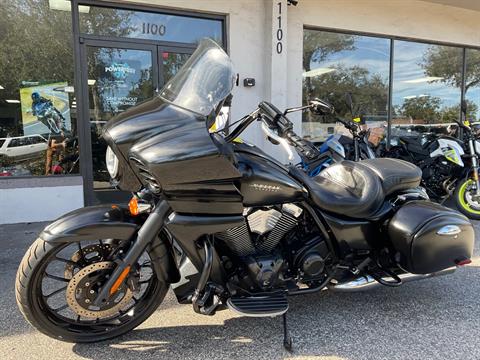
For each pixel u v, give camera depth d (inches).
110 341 95.5
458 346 95.1
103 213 87.5
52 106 222.5
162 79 243.0
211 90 85.7
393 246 107.3
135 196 88.1
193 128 82.5
